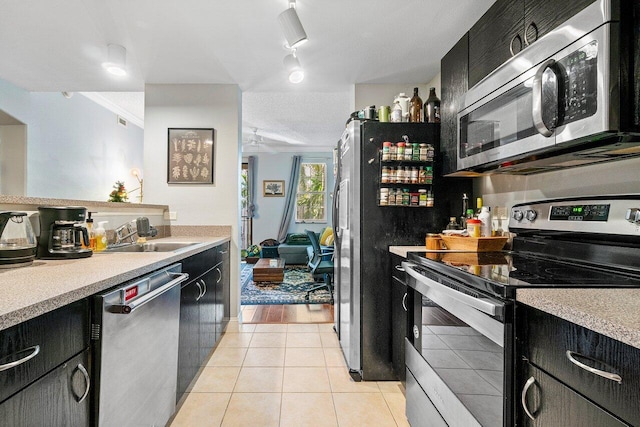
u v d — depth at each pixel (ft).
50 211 4.97
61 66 9.00
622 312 2.33
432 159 6.95
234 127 10.27
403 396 6.45
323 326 10.27
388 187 7.07
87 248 5.33
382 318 7.00
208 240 8.74
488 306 3.15
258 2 6.25
